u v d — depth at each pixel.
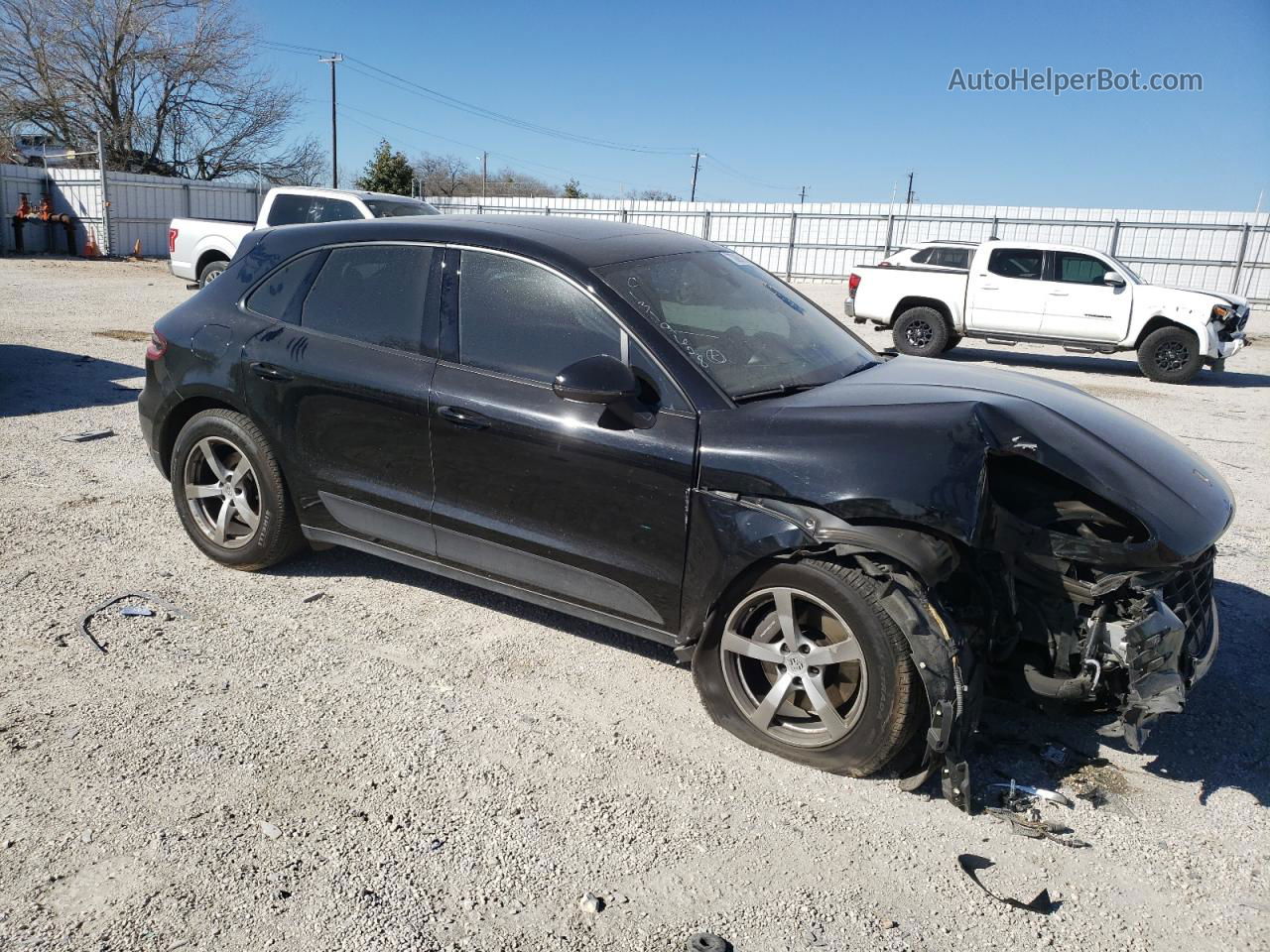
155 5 38.97
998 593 3.01
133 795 2.84
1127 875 2.68
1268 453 8.26
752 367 3.49
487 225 3.93
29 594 4.18
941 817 2.91
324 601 4.27
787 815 2.89
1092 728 3.42
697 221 32.16
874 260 29.86
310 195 13.59
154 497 5.59
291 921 2.38
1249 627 4.36
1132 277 13.65
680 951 2.33
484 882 2.55
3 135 38.94
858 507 2.89
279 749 3.12
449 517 3.76
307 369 4.04
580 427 3.38
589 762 3.12
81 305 15.04
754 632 3.21
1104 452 3.14
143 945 2.28
